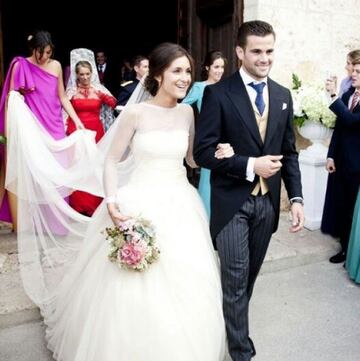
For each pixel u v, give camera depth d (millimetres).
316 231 4449
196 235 2289
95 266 2305
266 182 2277
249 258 2432
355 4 4957
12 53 10188
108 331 2029
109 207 2238
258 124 2205
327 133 4422
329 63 4977
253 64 2117
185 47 5242
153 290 2074
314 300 3299
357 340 2789
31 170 3150
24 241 3006
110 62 10242
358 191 3613
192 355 2031
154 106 2334
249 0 4535
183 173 2453
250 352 2363
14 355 2580
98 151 3312
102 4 10250
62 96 3943
